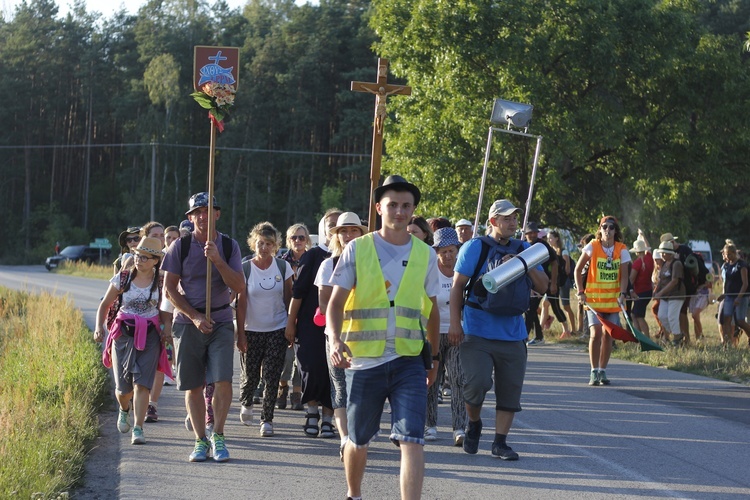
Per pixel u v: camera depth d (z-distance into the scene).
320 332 9.16
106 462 8.31
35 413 9.16
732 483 7.61
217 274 8.20
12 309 22.72
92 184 100.06
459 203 31.28
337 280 6.08
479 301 8.05
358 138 84.19
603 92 32.72
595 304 12.95
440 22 31.20
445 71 31.55
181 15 98.50
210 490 7.29
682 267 18.23
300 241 11.23
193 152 92.06
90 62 99.94
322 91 87.94
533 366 15.45
